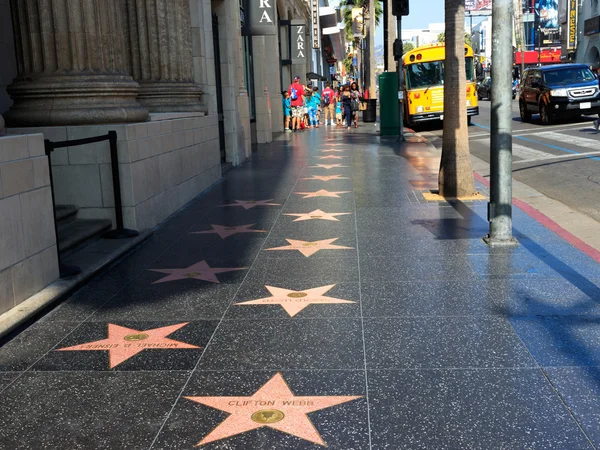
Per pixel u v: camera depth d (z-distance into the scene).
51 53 7.84
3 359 4.41
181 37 10.95
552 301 5.20
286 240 7.64
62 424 3.49
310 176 12.95
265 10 18.14
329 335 4.64
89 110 7.76
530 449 3.12
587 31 57.56
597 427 3.30
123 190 7.84
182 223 8.82
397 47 20.02
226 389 3.85
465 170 9.91
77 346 4.60
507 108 6.88
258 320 5.00
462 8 9.62
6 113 8.00
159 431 3.38
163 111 10.58
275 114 26.56
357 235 7.75
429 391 3.75
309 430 3.35
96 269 6.38
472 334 4.57
